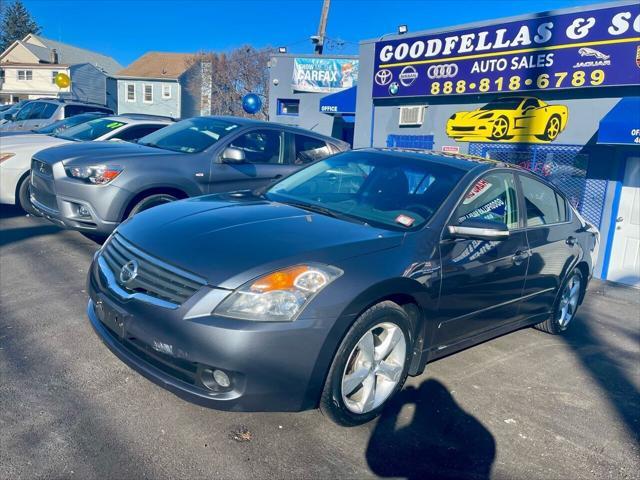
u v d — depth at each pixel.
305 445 3.15
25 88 53.88
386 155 4.67
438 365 4.42
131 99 53.22
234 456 2.99
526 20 9.04
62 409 3.29
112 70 63.41
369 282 3.14
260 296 2.89
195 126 7.31
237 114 48.25
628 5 7.87
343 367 3.11
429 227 3.70
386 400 3.46
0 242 6.82
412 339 3.59
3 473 2.70
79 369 3.78
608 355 5.07
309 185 4.56
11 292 5.16
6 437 2.98
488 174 4.32
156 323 2.96
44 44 58.50
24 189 7.90
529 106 9.29
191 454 2.98
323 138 7.87
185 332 2.86
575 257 5.22
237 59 47.34
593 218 8.54
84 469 2.79
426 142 11.02
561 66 8.68
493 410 3.78
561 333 5.56
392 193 4.13
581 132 8.65
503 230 3.60
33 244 6.82
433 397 3.86
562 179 8.91
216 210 3.86
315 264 3.07
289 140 7.46
